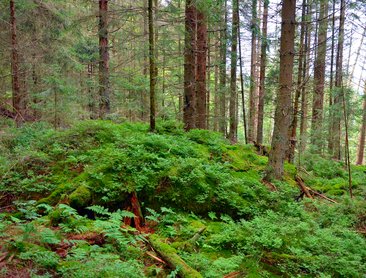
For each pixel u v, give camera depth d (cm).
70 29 1302
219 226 658
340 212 811
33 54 1430
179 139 990
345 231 659
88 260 411
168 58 1505
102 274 376
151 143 862
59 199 638
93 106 1452
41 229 482
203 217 708
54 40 1521
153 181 708
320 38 1781
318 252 568
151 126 1028
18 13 1413
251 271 500
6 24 1392
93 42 1752
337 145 1789
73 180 690
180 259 469
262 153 1312
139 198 688
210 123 2377
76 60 1597
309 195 984
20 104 1332
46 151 823
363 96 1463
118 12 1225
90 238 496
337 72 1661
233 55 1502
